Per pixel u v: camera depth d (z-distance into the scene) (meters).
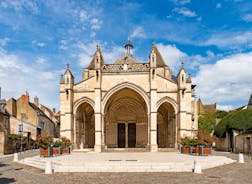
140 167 15.04
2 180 11.87
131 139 37.66
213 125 55.59
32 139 40.72
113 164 15.45
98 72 31.12
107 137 36.91
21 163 19.98
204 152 22.20
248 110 32.81
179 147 29.95
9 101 43.97
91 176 13.00
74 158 19.61
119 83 31.42
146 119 37.25
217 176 12.82
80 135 34.22
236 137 32.81
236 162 20.31
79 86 32.12
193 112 43.12
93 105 31.78
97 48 31.88
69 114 31.00
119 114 37.94
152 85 30.64
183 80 30.81
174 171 14.73
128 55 41.50
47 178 12.43
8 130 38.50
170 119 35.00
